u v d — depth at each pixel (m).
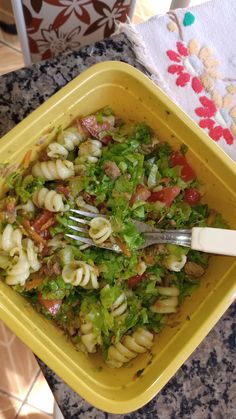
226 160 0.26
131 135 0.29
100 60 0.32
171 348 0.25
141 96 0.27
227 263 0.26
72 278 0.26
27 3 0.39
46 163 0.27
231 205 0.28
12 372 0.51
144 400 0.23
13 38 0.55
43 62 0.31
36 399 0.51
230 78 0.34
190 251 0.28
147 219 0.28
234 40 0.34
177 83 0.33
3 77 0.31
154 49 0.33
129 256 0.27
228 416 0.28
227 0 0.35
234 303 0.30
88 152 0.28
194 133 0.27
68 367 0.23
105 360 0.27
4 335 0.51
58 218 0.27
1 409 0.50
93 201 0.28
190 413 0.28
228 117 0.33
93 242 0.27
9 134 0.25
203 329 0.24
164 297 0.28
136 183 0.28
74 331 0.27
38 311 0.27
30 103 0.30
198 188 0.29
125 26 0.33
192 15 0.34
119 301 0.27
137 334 0.27
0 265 0.26
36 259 0.27
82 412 0.27
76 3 0.40
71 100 0.27
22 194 0.27
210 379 0.29
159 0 0.56
